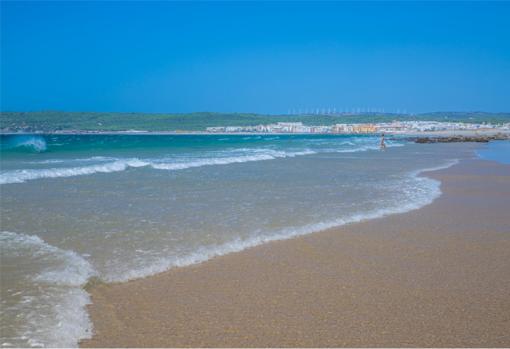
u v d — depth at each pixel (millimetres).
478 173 23281
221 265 7594
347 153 42531
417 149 54000
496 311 5793
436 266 7668
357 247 8852
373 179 19844
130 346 4762
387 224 10938
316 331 5160
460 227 10711
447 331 5199
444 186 17938
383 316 5590
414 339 4996
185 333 5078
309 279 6934
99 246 8586
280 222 10898
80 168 21594
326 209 12625
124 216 11398
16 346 4672
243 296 6207
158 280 6805
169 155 35469
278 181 18844
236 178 19828
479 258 8188
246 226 10430
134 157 32562
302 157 35750
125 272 7113
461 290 6527
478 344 4895
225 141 80625
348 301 6066
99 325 5246
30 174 18984
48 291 6219
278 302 6008
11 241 8797
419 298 6199
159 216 11445
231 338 4977
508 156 40656
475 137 107625
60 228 9992
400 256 8250
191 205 13039
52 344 4742
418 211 12633
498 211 12805
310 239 9414
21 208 12203
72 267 7238
